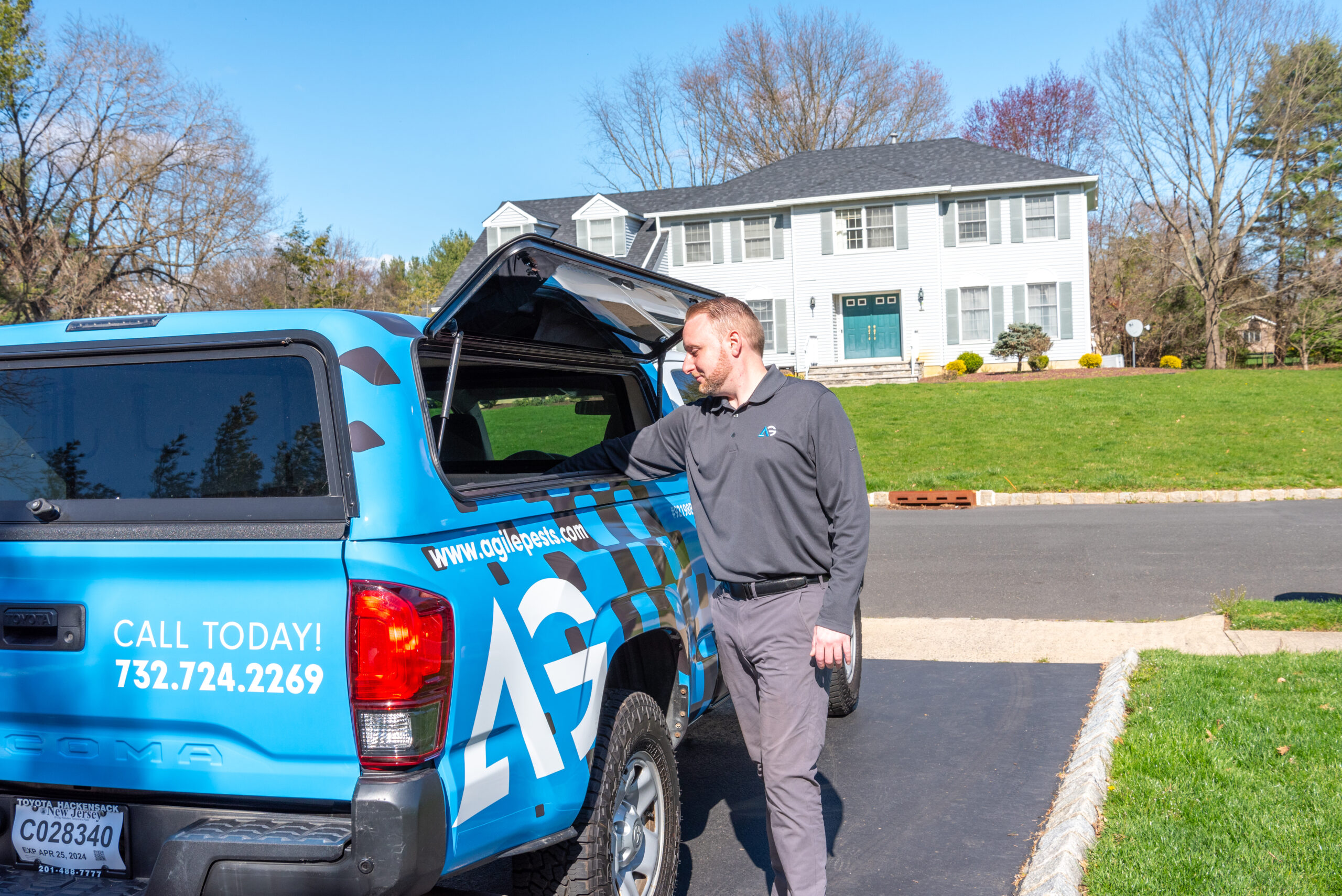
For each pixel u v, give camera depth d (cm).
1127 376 2673
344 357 240
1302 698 512
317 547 225
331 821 228
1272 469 1516
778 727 300
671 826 338
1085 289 3014
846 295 3192
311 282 4006
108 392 263
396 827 216
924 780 467
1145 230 4500
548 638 270
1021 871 369
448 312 265
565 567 289
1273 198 3675
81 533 243
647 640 366
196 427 255
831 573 294
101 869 246
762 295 3244
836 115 4947
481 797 241
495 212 3575
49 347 265
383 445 235
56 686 246
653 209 3497
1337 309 3569
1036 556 1038
